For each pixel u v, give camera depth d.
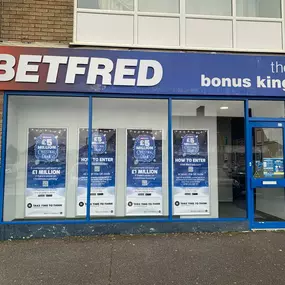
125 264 4.46
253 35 6.47
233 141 6.39
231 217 6.28
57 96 6.03
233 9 6.46
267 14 6.62
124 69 6.01
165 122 6.32
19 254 4.88
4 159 5.79
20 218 5.96
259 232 6.09
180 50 6.23
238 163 6.38
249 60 6.27
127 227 5.98
